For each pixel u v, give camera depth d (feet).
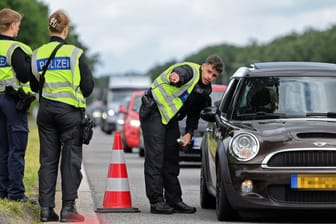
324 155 73.36
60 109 73.51
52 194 74.43
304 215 79.87
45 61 73.72
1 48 77.61
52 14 74.49
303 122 78.02
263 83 82.43
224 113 82.69
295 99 81.35
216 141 79.66
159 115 81.35
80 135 73.97
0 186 79.82
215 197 82.38
